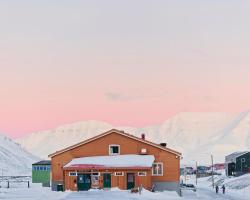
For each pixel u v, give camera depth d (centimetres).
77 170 6919
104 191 6669
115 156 7200
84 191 6731
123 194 6272
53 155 7275
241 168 15550
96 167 6838
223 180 13475
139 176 6838
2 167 18412
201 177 18462
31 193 6581
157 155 7131
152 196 6159
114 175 6875
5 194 6412
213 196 7569
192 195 7438
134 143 7238
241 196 7862
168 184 7012
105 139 7281
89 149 7281
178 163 7056
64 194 6341
